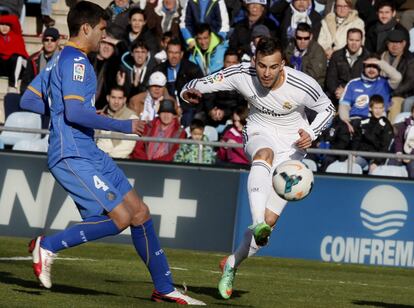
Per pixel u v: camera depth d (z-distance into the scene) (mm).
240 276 27016
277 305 20703
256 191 20219
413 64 40719
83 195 18578
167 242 33656
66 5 49812
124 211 18656
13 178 34219
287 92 21156
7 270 23969
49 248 18641
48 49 41531
